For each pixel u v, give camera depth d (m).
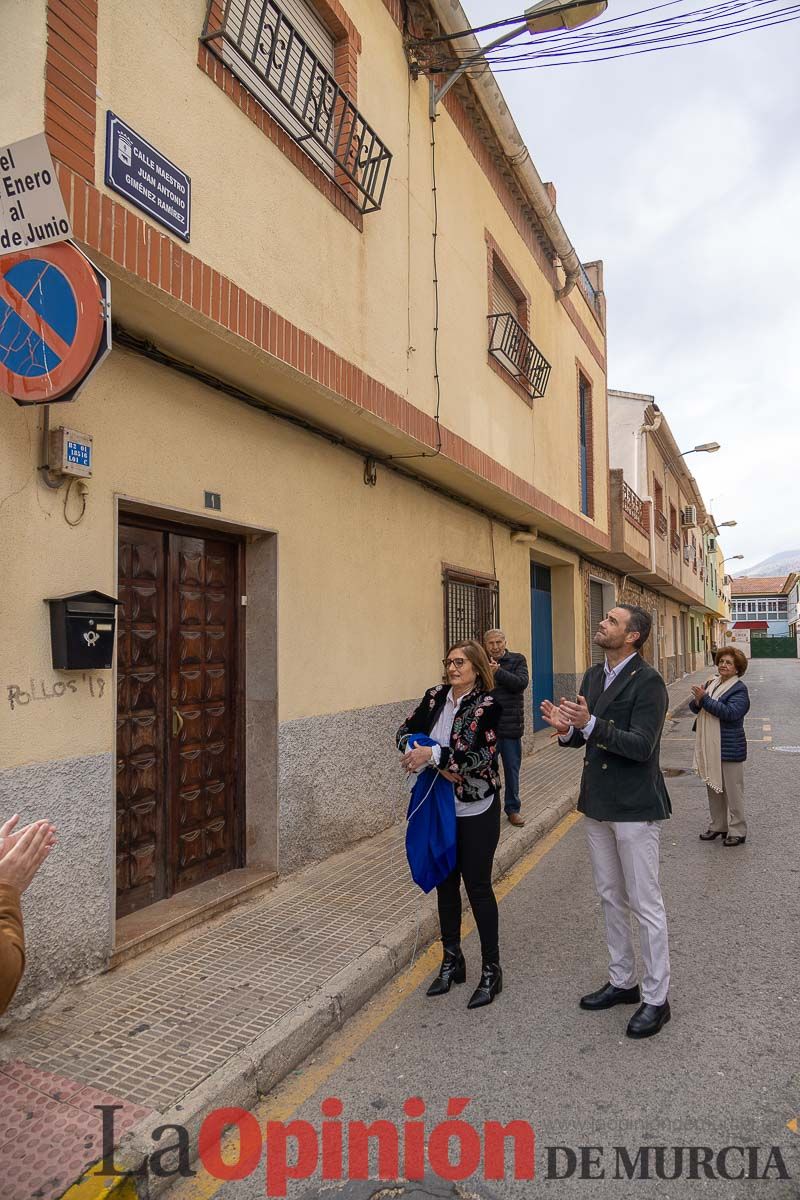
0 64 3.11
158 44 3.70
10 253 3.09
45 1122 2.63
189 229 3.84
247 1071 2.96
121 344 3.91
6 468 3.30
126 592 4.26
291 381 4.75
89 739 3.65
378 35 5.94
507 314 8.17
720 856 6.12
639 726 3.47
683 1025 3.45
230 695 5.12
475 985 3.95
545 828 6.98
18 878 2.05
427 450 6.49
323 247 5.03
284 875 5.17
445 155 7.12
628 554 14.30
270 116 4.54
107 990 3.58
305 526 5.52
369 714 6.33
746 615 82.69
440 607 7.85
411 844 3.81
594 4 6.03
